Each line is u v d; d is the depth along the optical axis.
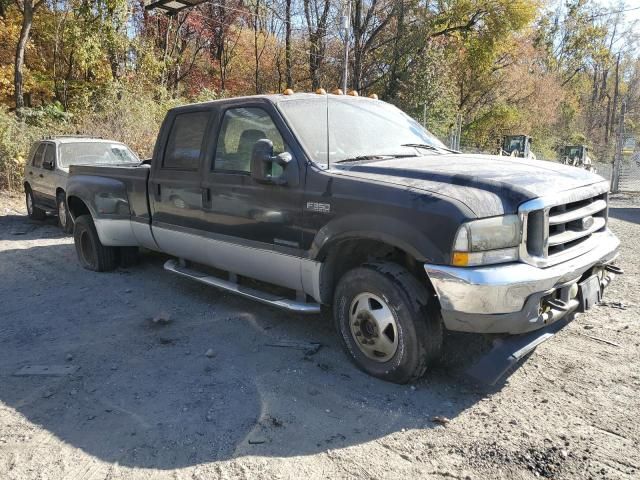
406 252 3.45
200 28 31.31
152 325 4.91
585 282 3.60
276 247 4.18
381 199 3.46
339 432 3.10
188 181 4.97
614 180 19.31
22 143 14.67
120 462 2.87
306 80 36.16
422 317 3.38
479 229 3.10
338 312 3.88
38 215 11.31
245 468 2.79
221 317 5.07
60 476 2.76
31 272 6.96
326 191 3.78
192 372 3.93
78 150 10.59
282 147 4.18
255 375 3.85
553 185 3.43
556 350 4.16
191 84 33.50
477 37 35.06
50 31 22.00
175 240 5.32
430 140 4.94
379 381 3.69
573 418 3.19
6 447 3.03
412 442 2.99
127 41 21.77
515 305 3.12
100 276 6.63
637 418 3.17
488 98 39.28
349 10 28.38
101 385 3.76
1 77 21.16
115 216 6.15
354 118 4.59
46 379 3.87
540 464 2.76
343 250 3.90
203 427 3.18
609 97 62.81
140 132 18.27
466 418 3.21
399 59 31.25
